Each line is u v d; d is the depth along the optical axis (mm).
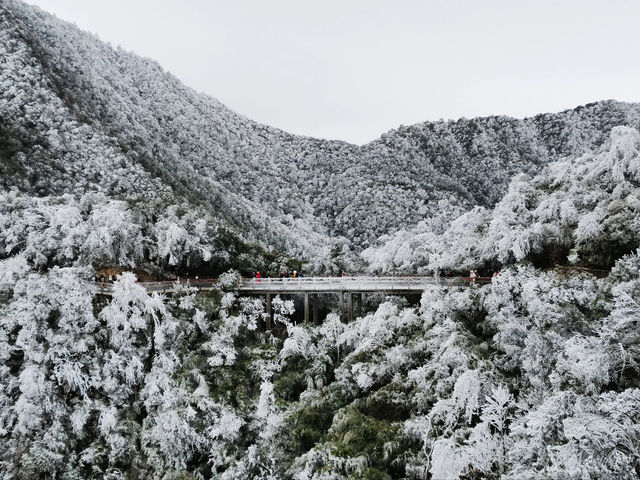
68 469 32125
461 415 24766
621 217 34594
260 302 44125
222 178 153000
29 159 67938
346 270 60094
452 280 40469
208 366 37844
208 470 31766
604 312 27641
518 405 21484
